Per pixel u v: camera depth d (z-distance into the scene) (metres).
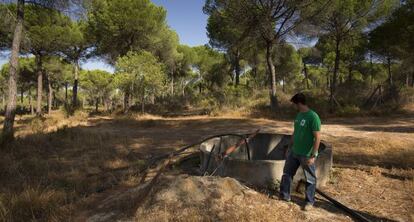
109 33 26.22
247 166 6.26
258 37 19.92
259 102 23.20
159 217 4.75
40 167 8.21
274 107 19.64
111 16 25.39
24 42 12.68
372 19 22.00
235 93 26.83
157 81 23.03
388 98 22.45
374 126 14.42
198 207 4.91
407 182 6.22
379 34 24.64
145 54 23.08
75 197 6.13
